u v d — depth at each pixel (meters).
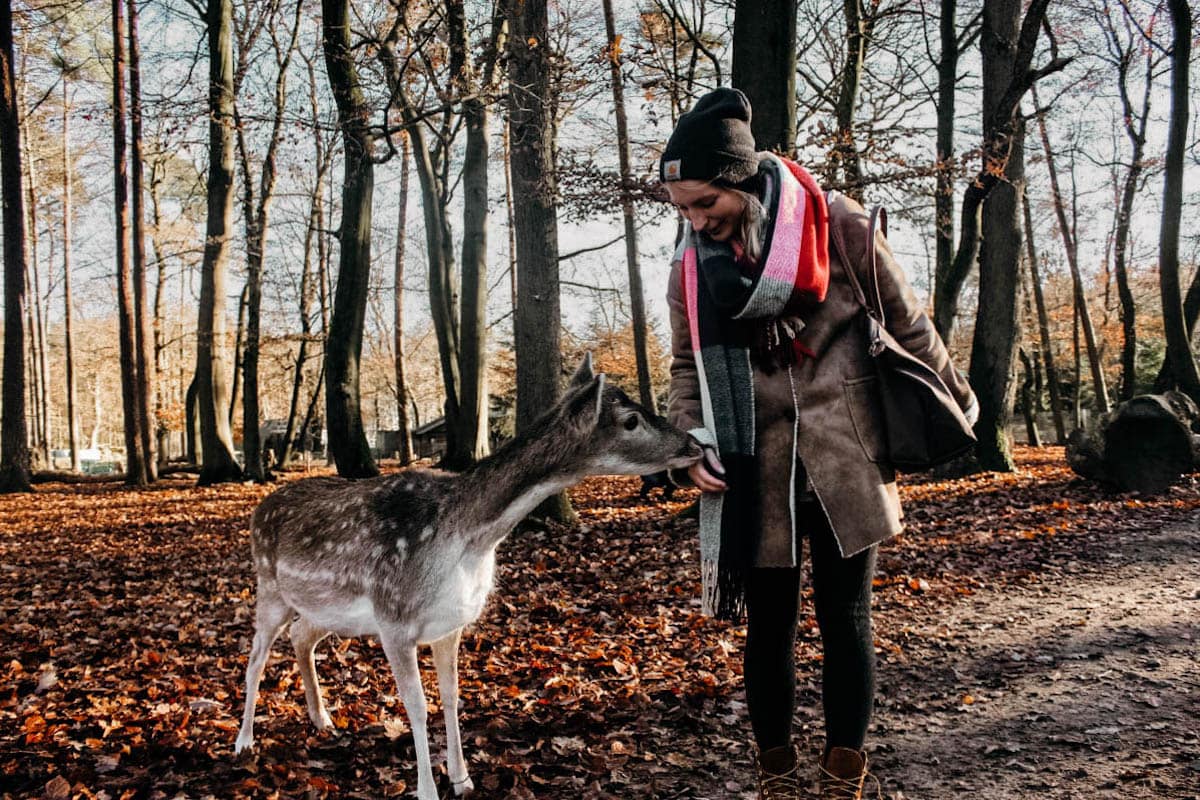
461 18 12.42
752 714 2.55
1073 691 4.40
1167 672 4.55
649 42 16.80
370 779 3.64
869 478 2.37
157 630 6.72
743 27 9.93
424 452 44.38
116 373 55.47
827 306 2.42
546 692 4.75
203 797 3.39
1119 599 6.44
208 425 23.09
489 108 12.18
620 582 7.79
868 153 10.93
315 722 4.18
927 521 10.55
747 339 2.43
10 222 21.72
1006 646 5.39
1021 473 15.02
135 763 3.82
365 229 14.37
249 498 18.33
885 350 2.37
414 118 12.51
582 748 3.91
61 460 52.28
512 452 3.22
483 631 6.14
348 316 14.31
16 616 7.36
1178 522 9.45
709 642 5.73
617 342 36.53
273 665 5.49
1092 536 9.08
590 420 3.07
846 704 2.33
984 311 15.59
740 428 2.41
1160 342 36.91
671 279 2.69
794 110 10.05
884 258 2.43
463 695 4.75
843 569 2.40
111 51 24.45
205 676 5.30
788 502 2.41
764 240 2.26
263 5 23.03
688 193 2.38
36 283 35.19
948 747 3.82
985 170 12.09
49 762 3.79
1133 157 22.02
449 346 18.88
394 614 3.30
